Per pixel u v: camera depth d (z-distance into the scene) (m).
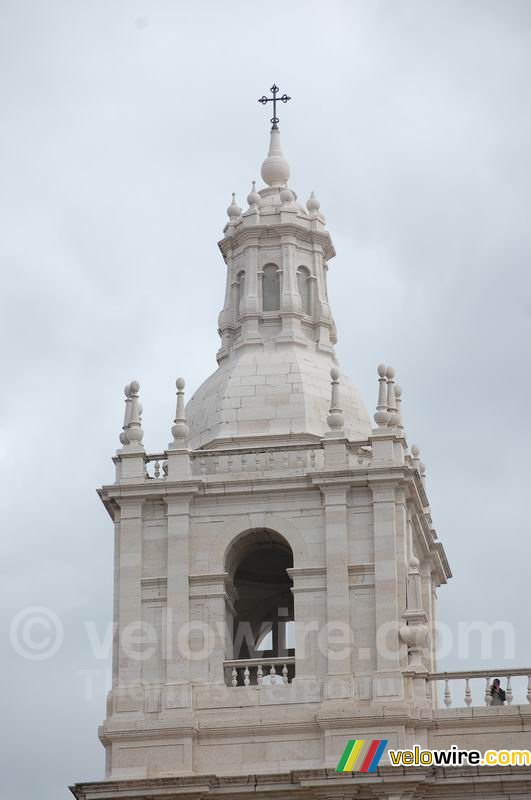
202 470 92.69
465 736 87.69
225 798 87.06
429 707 88.12
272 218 99.44
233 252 100.00
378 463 90.88
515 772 86.25
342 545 90.25
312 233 99.56
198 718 88.62
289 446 92.25
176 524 91.44
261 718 88.25
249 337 97.31
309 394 94.81
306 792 86.75
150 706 89.00
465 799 86.50
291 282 98.31
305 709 88.31
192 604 90.50
